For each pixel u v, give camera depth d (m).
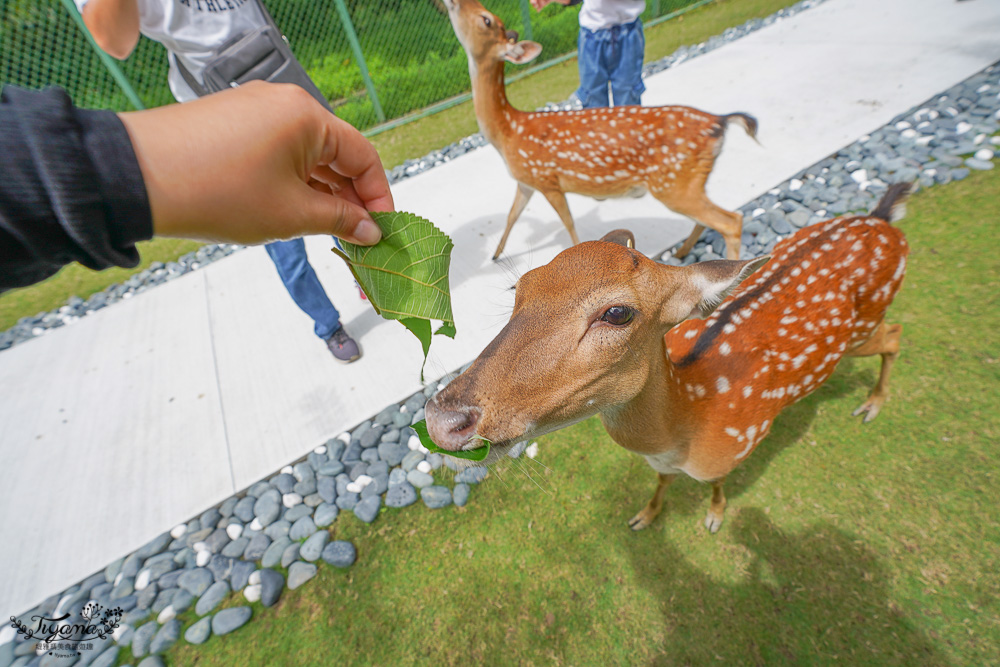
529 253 3.88
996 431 2.16
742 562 2.04
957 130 3.75
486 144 5.76
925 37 5.24
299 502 2.59
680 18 8.52
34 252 0.66
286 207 0.87
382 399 3.01
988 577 1.81
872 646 1.75
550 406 1.25
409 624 2.09
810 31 6.32
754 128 2.87
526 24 7.76
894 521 2.02
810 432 2.39
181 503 2.69
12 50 6.29
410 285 1.04
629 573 2.09
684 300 1.41
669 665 1.83
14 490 2.94
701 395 1.70
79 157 0.63
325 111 0.94
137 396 3.43
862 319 1.98
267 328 3.78
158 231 0.77
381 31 7.87
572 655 1.91
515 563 2.20
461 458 1.14
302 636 2.12
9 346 4.37
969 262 2.82
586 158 3.12
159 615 2.25
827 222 2.14
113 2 2.17
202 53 2.55
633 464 2.45
